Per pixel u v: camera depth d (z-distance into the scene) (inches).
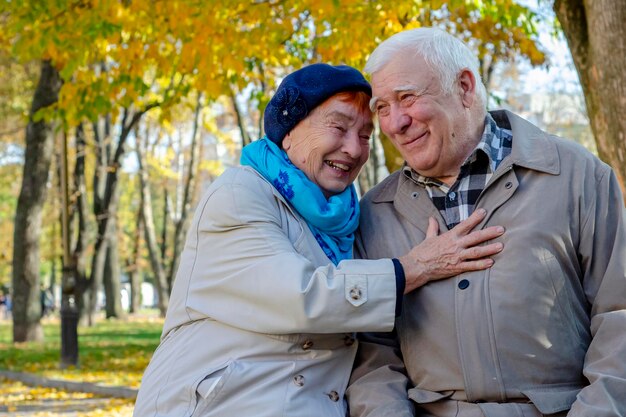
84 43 349.7
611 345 112.7
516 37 430.6
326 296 115.4
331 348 125.3
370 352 129.6
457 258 118.3
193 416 117.3
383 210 133.3
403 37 123.1
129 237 1800.0
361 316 116.0
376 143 715.4
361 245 133.6
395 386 124.3
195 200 1477.6
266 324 118.3
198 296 124.7
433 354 121.0
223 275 122.2
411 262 120.0
